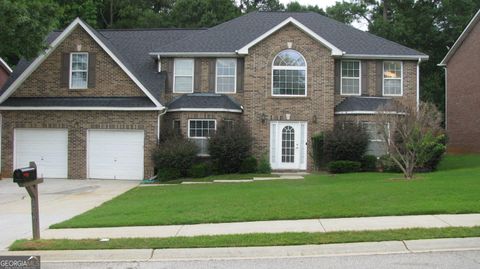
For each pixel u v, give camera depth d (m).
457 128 32.88
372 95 25.34
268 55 24.09
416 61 25.58
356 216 10.99
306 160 23.89
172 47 25.31
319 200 12.84
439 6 47.47
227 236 9.47
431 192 13.43
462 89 32.25
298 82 24.12
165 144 22.11
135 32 28.98
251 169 22.86
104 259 8.54
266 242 9.00
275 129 24.06
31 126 22.73
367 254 8.46
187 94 24.80
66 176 22.73
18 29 19.67
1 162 22.81
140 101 22.69
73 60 23.33
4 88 23.97
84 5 43.16
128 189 18.78
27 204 14.91
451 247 8.74
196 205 12.90
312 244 8.87
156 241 9.23
